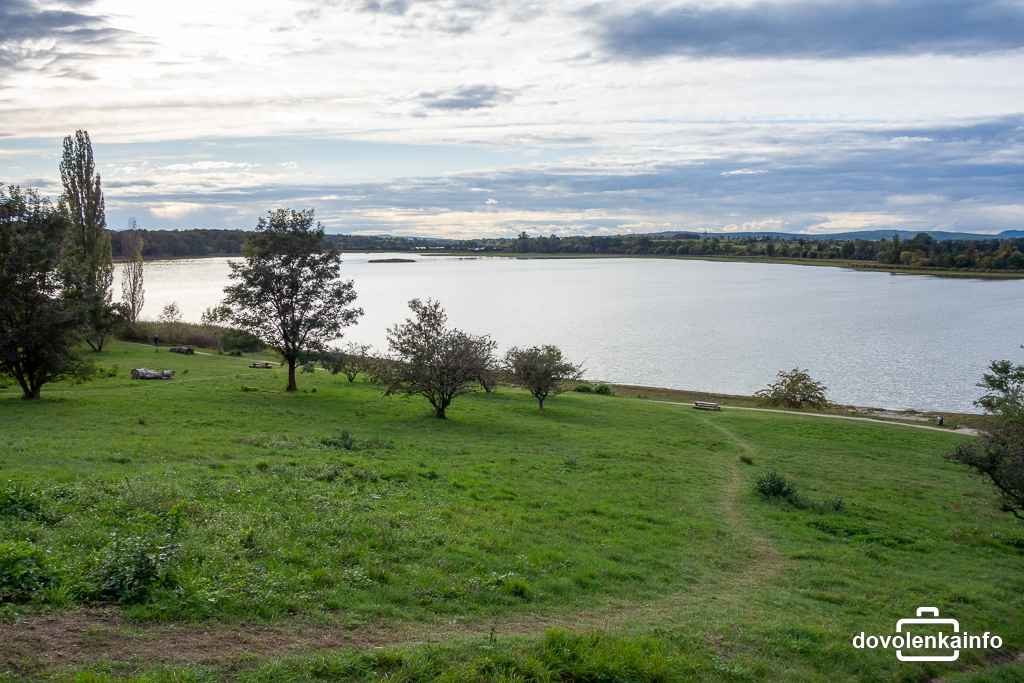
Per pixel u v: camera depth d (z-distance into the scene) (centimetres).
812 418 6072
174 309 11262
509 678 1098
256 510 1906
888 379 9038
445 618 1392
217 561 1428
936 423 6397
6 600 1138
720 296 19962
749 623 1602
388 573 1559
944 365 9906
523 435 4366
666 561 2066
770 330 13412
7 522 1517
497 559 1814
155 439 3172
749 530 2572
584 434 4584
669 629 1487
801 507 3011
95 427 3509
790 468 3950
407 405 5322
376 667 1090
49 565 1255
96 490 1898
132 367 6788
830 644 1530
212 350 9319
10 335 4291
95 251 8994
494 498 2588
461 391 5109
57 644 1027
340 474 2617
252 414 4312
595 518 2452
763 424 5603
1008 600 2047
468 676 1080
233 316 5631
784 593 1916
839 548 2428
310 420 4312
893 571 2236
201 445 3086
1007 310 16012
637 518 2547
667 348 11512
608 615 1566
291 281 5534
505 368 6069
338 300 5759
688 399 7656
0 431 3231
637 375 9475
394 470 2819
